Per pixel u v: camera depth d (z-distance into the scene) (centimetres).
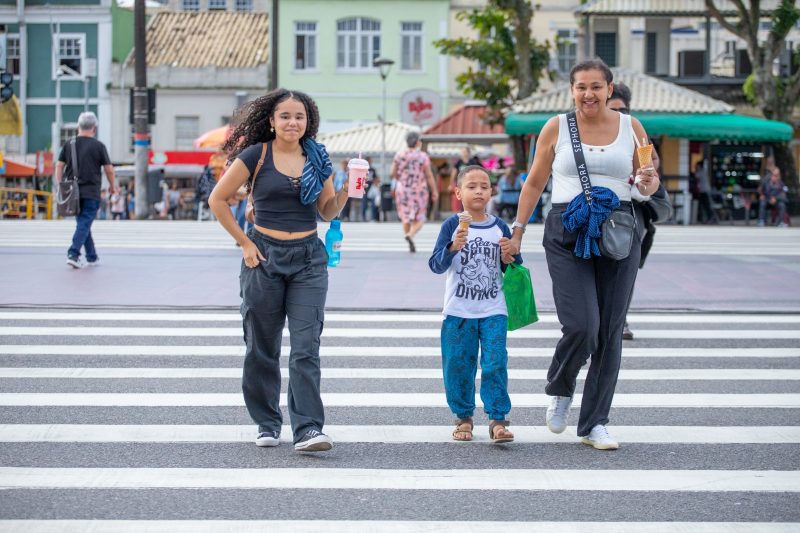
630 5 10400
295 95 1808
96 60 13912
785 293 3753
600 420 1858
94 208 4269
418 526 1435
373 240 5938
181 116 13775
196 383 2350
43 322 3131
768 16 9812
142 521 1446
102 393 2244
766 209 9062
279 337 1847
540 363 2620
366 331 3034
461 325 1883
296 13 13500
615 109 2308
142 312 3328
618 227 1767
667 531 1424
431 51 13450
